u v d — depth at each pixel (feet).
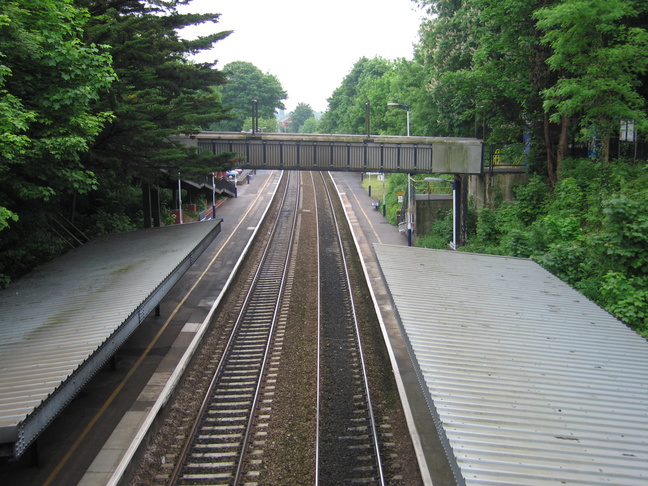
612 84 65.26
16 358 34.12
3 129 39.06
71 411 42.70
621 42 70.44
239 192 193.16
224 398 45.80
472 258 56.70
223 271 90.27
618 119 71.05
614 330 36.73
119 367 51.29
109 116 59.31
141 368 51.13
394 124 205.36
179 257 57.98
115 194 103.71
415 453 35.86
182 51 84.69
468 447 21.89
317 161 101.86
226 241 114.52
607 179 73.77
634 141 89.81
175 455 37.55
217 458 36.99
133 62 67.72
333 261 97.71
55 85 47.06
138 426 40.37
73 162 53.06
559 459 21.33
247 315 68.49
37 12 45.60
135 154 69.77
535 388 27.68
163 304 71.97
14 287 51.47
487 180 113.60
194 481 34.45
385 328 60.90
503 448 21.95
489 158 113.39
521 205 89.92
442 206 119.24
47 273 56.39
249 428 40.34
